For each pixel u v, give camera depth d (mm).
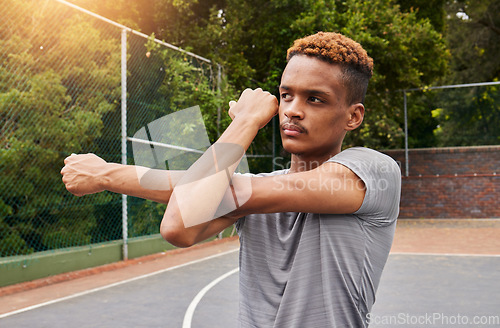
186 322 4500
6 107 6750
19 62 6910
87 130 7859
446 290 5832
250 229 1056
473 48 23984
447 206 16406
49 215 7695
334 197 899
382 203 949
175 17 11898
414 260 8336
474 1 23641
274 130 12773
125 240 8141
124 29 7902
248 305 1046
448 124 16812
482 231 13117
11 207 7051
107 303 5305
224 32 11859
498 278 6613
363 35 12641
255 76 13242
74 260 7184
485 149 16172
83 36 7793
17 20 6941
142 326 4387
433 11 20016
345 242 951
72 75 7820
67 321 4578
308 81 906
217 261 8258
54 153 7246
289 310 972
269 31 12766
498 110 15961
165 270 7438
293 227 1008
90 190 906
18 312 4938
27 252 7535
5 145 6773
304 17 12336
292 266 981
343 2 13422
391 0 15047
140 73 8734
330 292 946
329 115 924
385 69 15031
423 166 16594
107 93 8250
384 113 17062
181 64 9234
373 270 989
